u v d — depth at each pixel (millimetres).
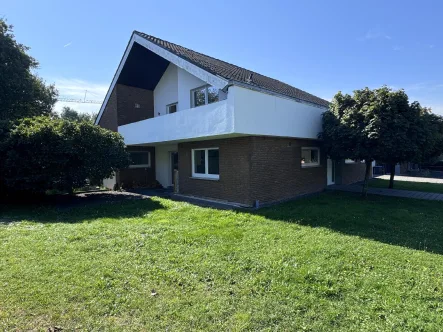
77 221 7297
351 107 9695
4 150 9547
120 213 8273
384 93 9078
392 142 8656
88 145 10820
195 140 10961
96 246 5027
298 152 11289
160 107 15305
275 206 8961
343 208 8578
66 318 2840
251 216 7477
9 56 14883
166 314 2912
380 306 3043
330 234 5820
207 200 10453
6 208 9578
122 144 12266
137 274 3861
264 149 9539
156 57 13555
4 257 4465
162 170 15930
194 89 12008
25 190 10484
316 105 11703
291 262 4270
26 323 2750
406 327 2689
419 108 9305
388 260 4363
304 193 11648
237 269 4016
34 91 17203
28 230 6215
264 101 8883
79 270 3965
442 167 26031
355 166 16938
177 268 4066
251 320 2820
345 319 2830
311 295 3293
